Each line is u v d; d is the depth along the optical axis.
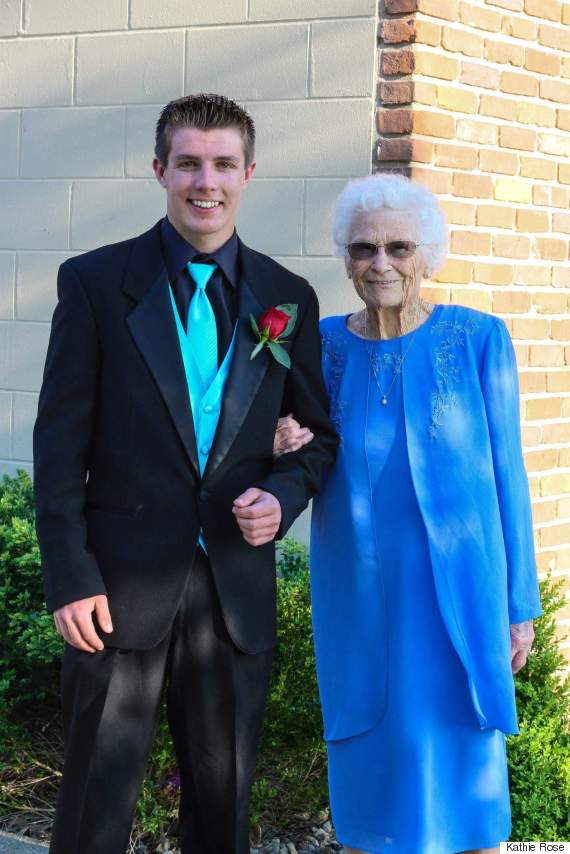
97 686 2.57
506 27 4.47
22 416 4.99
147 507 2.57
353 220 2.83
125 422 2.56
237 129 2.62
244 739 2.70
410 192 2.82
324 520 2.90
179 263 2.65
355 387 2.91
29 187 4.93
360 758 2.85
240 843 2.74
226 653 2.66
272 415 2.72
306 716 3.72
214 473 2.61
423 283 4.32
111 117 4.74
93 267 2.62
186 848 2.78
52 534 2.51
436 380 2.83
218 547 2.63
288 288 2.81
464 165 4.38
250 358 2.67
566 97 4.74
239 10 4.45
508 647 2.81
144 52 4.66
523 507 2.88
